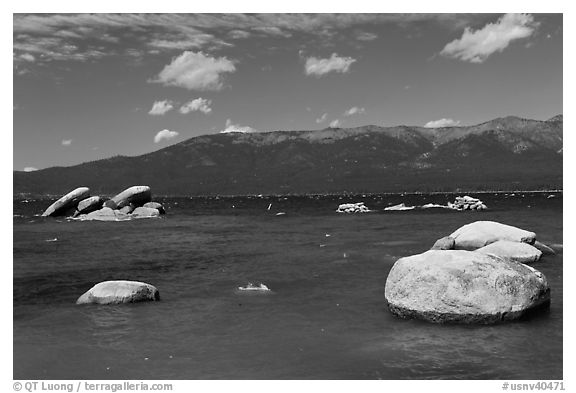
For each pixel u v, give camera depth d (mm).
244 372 12328
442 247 28516
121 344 14508
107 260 31281
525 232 27406
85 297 19438
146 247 38062
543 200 124750
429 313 15344
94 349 14125
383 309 17609
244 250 35625
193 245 39281
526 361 12469
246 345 14234
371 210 88562
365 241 38625
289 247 36750
